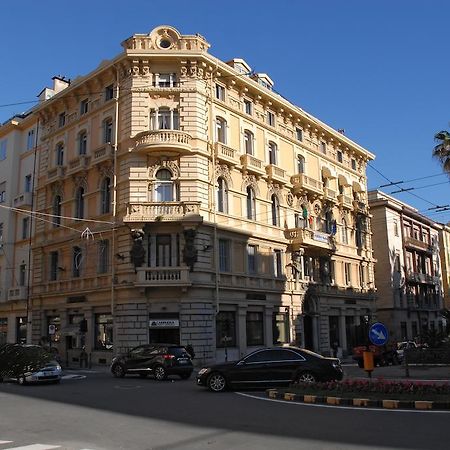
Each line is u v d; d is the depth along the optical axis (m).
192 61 34.31
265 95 39.78
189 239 31.55
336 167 49.50
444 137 33.53
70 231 37.56
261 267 37.16
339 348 45.56
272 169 39.06
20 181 45.28
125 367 25.22
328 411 12.88
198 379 18.55
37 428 11.11
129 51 33.81
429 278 68.56
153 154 33.00
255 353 18.48
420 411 12.71
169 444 9.26
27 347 23.22
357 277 50.53
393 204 61.19
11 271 43.91
